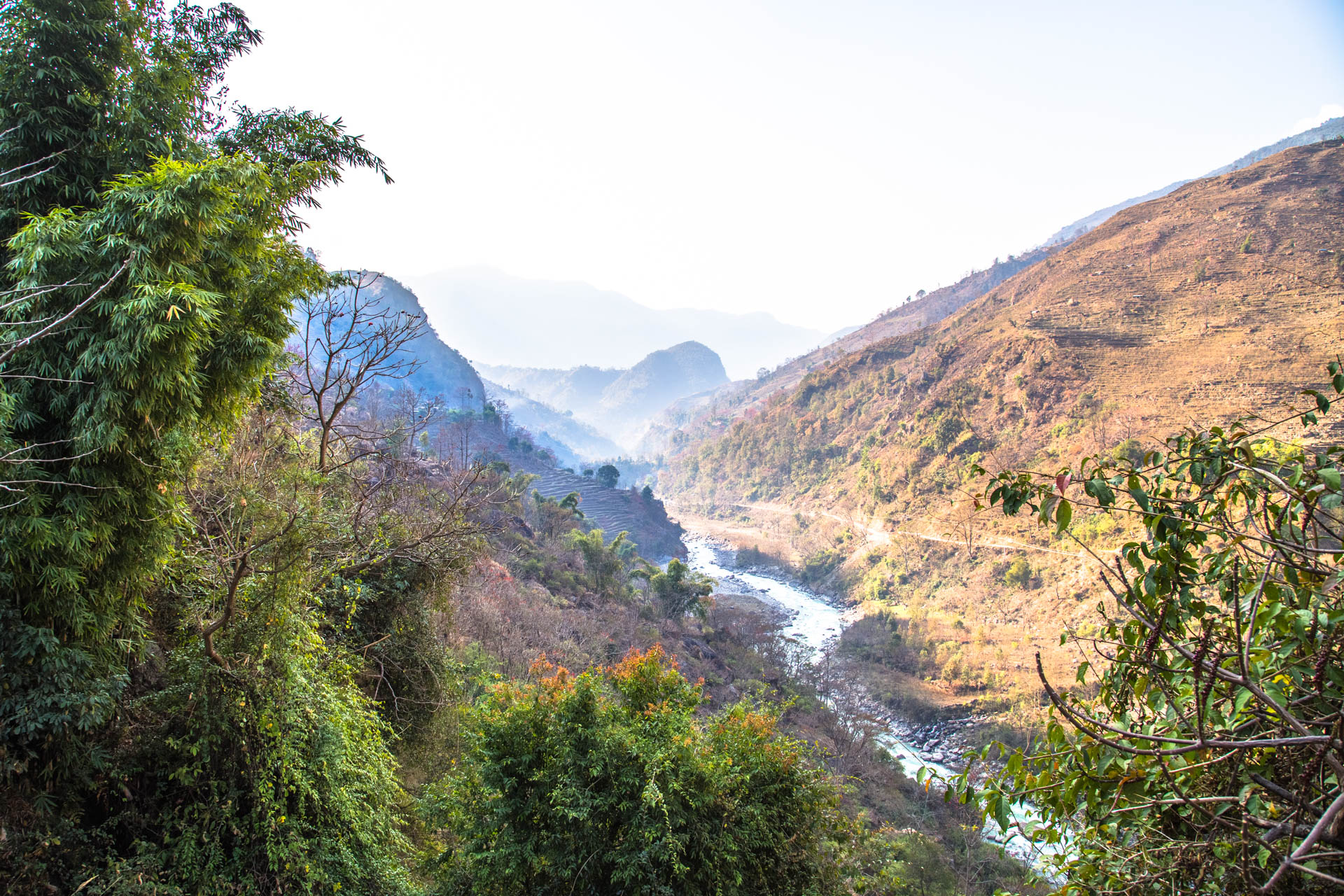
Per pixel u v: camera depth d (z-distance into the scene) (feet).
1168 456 9.72
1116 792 9.13
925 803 86.48
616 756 22.85
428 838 28.66
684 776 22.21
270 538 20.21
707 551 316.81
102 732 18.17
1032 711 116.16
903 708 134.00
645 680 27.84
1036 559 175.22
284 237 25.73
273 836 18.89
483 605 61.41
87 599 17.42
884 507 262.06
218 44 27.63
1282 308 209.87
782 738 26.55
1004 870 60.85
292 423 33.63
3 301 16.76
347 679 27.17
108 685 16.96
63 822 16.05
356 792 22.65
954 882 54.03
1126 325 246.88
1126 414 189.98
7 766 14.85
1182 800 7.58
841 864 26.61
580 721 23.84
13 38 17.65
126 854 17.60
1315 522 8.08
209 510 21.85
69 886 15.55
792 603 224.12
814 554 269.64
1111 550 153.17
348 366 34.14
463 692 39.27
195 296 16.38
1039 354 247.70
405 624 33.40
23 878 14.82
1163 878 8.55
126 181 17.92
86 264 16.87
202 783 19.31
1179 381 195.72
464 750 28.76
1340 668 7.79
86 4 18.58
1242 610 9.03
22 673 15.39
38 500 15.70
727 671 114.73
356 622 31.76
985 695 134.00
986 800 10.71
